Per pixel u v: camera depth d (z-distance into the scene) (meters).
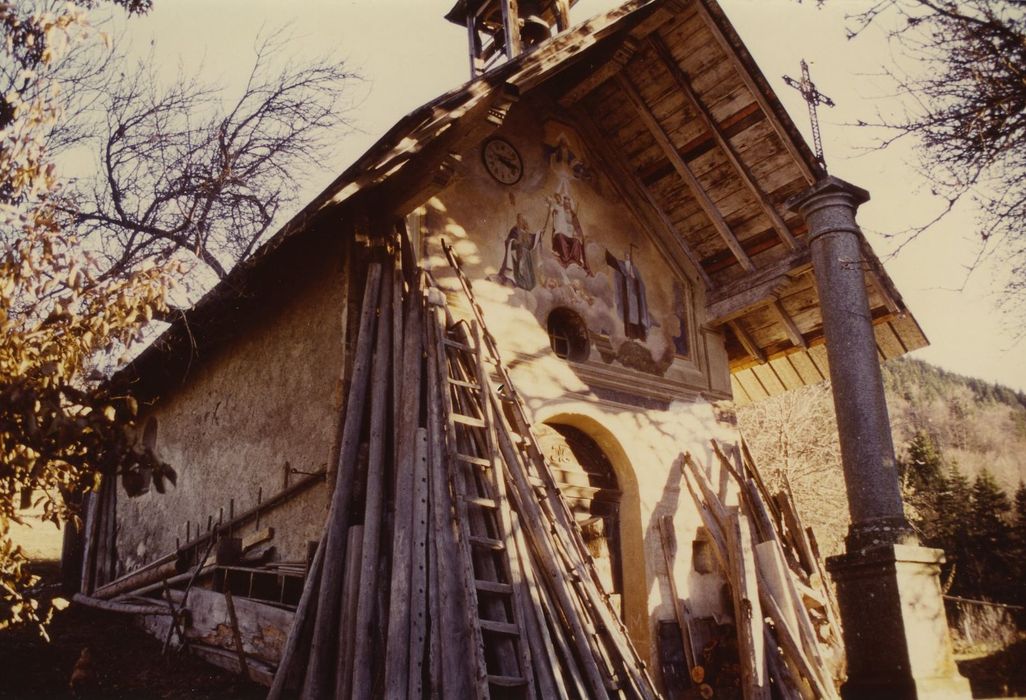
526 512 7.88
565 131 12.07
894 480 8.95
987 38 5.66
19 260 6.61
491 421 8.29
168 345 10.87
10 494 6.71
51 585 15.05
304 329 10.05
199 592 9.49
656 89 11.79
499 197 10.75
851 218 10.12
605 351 11.20
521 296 10.46
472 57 13.56
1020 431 40.06
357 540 7.45
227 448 11.34
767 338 13.46
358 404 8.44
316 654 7.00
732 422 12.50
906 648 8.12
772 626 9.76
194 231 9.40
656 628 10.24
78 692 7.82
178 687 8.14
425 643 6.78
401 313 9.03
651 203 12.71
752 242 12.33
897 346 12.85
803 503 24.16
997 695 10.41
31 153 6.64
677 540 10.88
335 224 9.89
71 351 6.49
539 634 7.06
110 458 6.04
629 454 10.91
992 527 27.52
